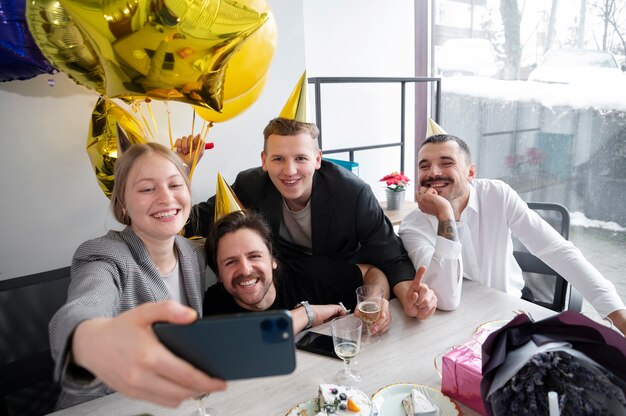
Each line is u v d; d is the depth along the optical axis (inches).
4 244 62.3
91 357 17.0
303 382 33.9
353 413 29.2
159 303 16.3
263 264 45.3
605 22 78.5
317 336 40.7
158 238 39.7
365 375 34.3
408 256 57.4
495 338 24.8
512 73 97.0
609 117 80.7
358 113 115.9
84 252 38.2
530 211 56.5
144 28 36.7
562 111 88.4
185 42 38.4
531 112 94.4
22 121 61.0
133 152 38.6
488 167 107.1
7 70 47.2
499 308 44.0
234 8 38.8
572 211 90.5
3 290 41.9
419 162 56.3
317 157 58.7
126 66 39.3
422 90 122.3
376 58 116.0
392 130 124.3
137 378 15.7
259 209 62.3
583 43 82.7
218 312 46.9
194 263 45.1
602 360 23.1
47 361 43.6
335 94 110.0
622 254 83.2
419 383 33.0
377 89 118.0
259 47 51.8
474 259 59.4
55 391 47.0
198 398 30.2
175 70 40.2
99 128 55.2
